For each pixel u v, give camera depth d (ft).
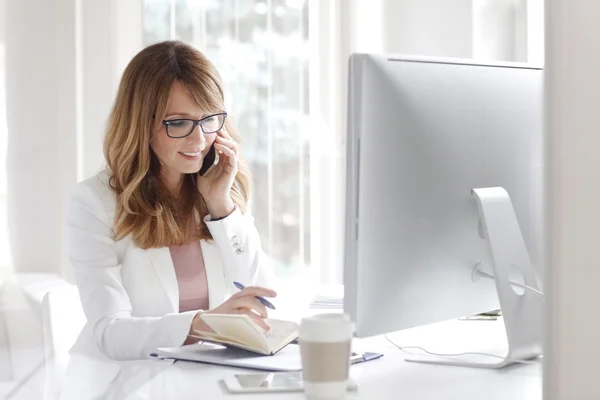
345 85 10.05
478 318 5.32
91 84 9.63
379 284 3.65
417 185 3.73
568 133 2.27
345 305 3.65
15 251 8.87
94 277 5.39
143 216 5.66
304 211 10.19
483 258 4.09
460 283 4.00
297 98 10.19
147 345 4.63
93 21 9.62
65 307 6.09
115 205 5.72
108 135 5.95
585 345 2.29
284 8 10.13
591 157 2.25
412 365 3.99
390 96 3.60
